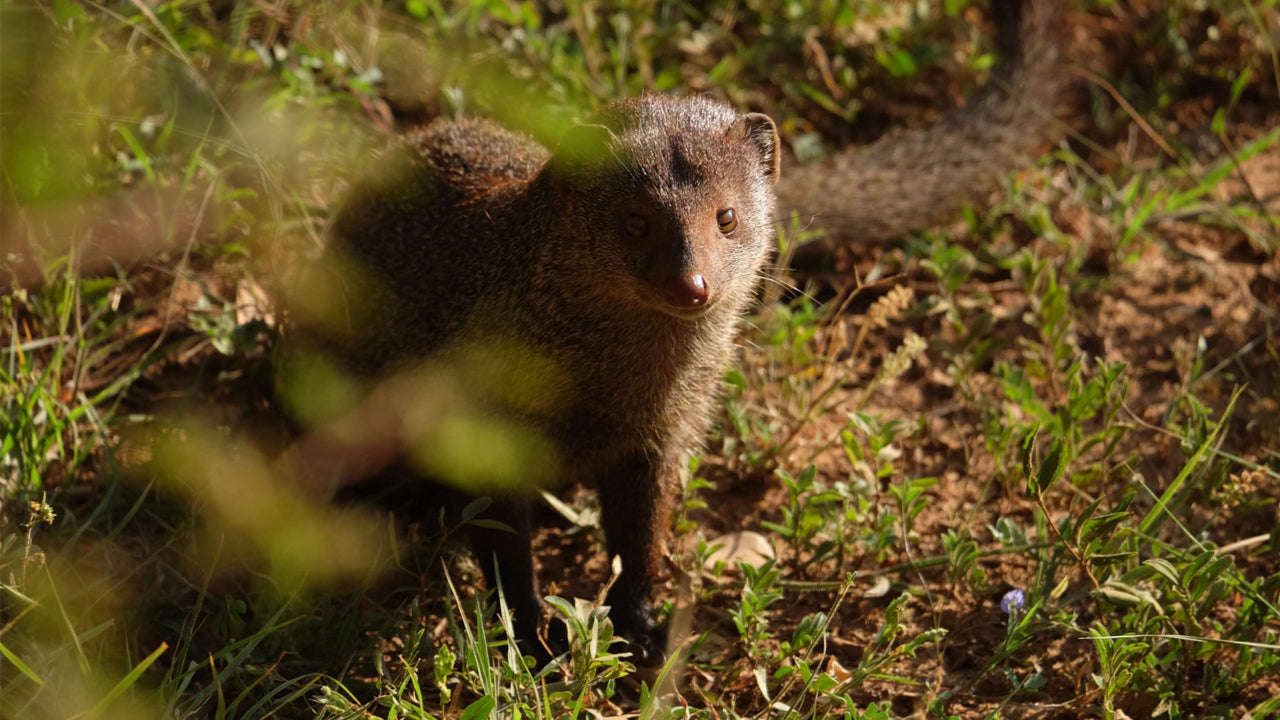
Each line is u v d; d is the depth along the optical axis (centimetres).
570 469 680
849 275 941
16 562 596
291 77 856
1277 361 851
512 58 967
